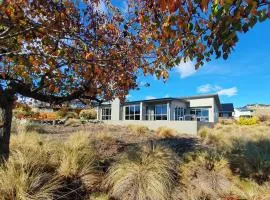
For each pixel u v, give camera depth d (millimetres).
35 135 8656
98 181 5922
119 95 5805
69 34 3992
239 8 2631
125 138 12047
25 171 5199
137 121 24797
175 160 6824
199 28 3227
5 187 4566
